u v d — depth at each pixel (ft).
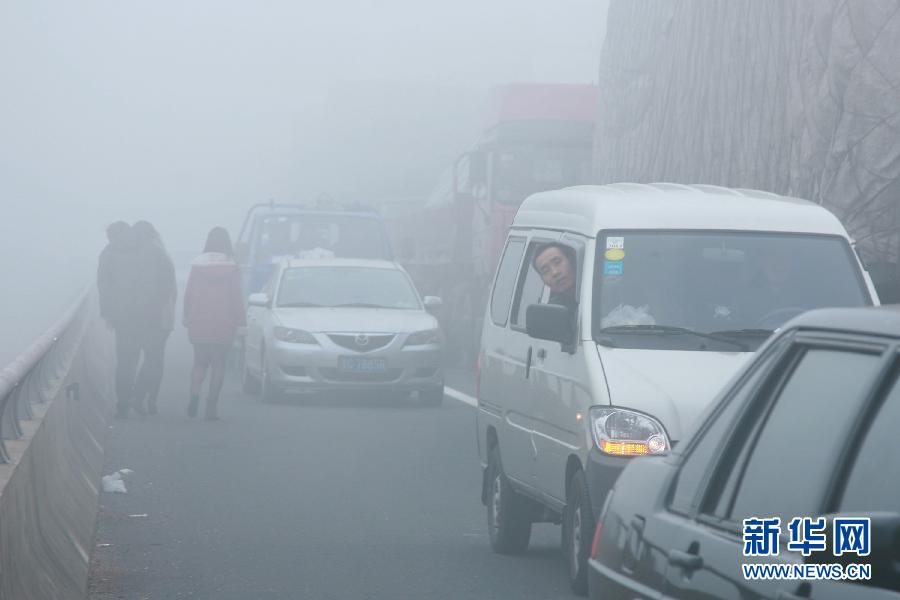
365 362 130.52
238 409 127.85
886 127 110.73
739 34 133.90
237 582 59.06
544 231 66.08
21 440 53.62
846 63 112.78
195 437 106.63
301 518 74.23
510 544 65.36
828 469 24.44
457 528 72.13
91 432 94.27
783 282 58.54
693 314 57.21
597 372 54.03
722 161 136.36
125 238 119.85
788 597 23.29
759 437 27.73
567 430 55.88
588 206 61.41
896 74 110.22
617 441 52.03
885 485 23.03
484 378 69.72
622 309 57.06
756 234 59.93
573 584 55.57
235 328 118.32
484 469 69.41
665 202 60.85
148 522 72.64
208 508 76.84
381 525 72.59
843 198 113.09
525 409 61.82
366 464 93.50
